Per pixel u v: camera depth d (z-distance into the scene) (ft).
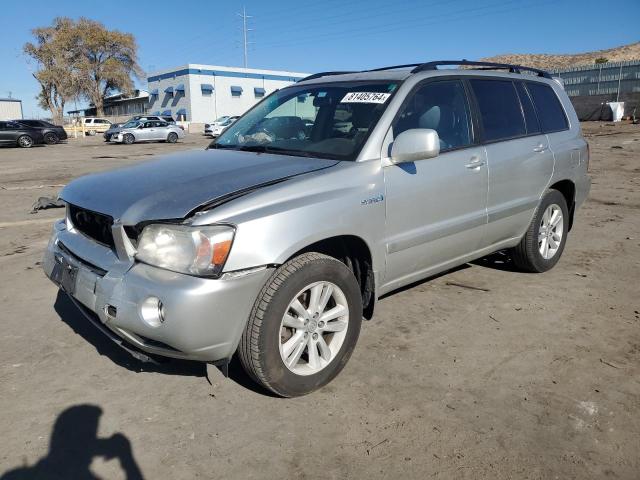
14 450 8.70
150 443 8.87
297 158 11.44
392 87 12.33
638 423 9.30
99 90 217.15
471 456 8.52
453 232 12.94
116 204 9.75
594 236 21.56
